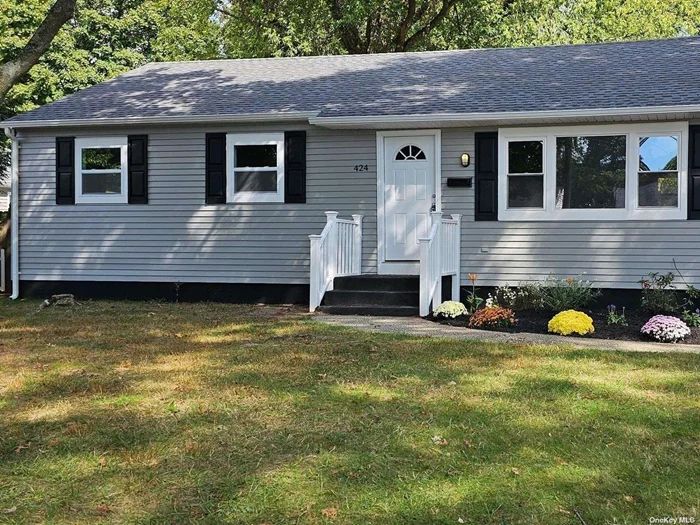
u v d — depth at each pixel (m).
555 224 11.27
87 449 4.63
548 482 4.07
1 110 22.69
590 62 13.02
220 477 4.17
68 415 5.36
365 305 10.98
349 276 11.55
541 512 3.71
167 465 4.36
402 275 11.86
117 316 10.70
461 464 4.34
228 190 12.66
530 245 11.40
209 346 8.10
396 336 8.60
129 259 13.08
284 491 3.97
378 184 12.16
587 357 7.31
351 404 5.60
